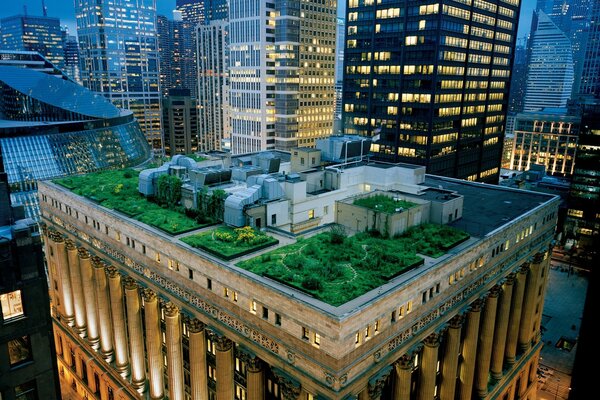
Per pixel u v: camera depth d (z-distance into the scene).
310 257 61.09
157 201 86.81
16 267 34.19
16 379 35.38
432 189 86.38
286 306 52.16
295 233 72.00
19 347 35.38
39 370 36.41
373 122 190.12
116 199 89.12
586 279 168.00
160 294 72.44
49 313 36.19
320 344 49.16
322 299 50.62
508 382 89.38
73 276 97.81
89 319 94.62
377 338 52.91
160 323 80.75
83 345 98.12
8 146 159.75
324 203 88.31
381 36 180.88
